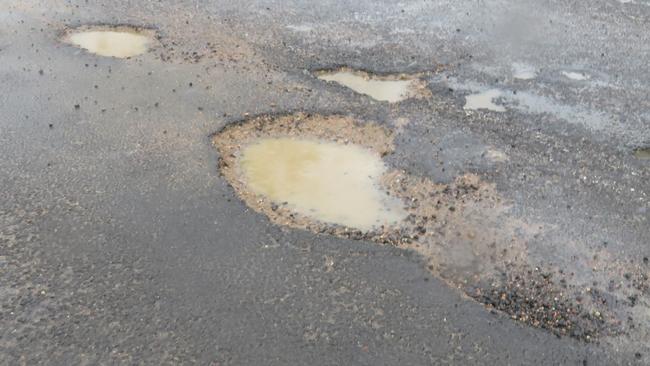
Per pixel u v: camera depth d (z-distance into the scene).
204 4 9.71
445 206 5.24
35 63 7.50
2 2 9.34
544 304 4.30
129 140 6.00
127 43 8.23
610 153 6.13
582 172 5.78
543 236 4.93
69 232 4.79
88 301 4.18
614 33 9.12
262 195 5.34
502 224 5.04
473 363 3.85
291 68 7.64
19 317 4.04
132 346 3.86
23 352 3.80
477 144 6.12
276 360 3.80
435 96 7.05
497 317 4.18
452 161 5.84
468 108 6.82
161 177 5.46
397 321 4.12
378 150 6.01
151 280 4.36
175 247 4.67
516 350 3.95
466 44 8.49
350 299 4.27
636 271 4.64
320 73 7.59
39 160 5.65
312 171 5.70
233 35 8.59
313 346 3.91
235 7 9.62
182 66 7.60
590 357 3.93
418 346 3.94
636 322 4.20
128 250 4.63
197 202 5.17
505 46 8.49
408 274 4.51
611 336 4.09
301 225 4.98
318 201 5.29
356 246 4.76
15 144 5.86
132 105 6.64
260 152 5.97
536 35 8.91
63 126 6.20
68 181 5.38
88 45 8.12
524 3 10.18
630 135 6.47
